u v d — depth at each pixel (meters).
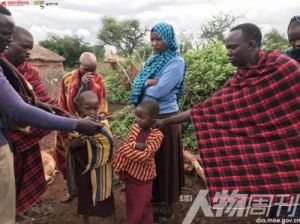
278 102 2.76
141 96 3.68
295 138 2.74
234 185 2.91
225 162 2.94
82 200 3.41
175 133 3.65
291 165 2.76
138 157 3.25
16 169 3.35
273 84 2.76
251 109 2.84
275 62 2.77
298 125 2.73
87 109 3.25
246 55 2.84
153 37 3.58
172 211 3.83
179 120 3.22
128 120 6.23
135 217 3.39
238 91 2.91
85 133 2.62
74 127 2.54
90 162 3.29
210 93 6.13
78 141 3.28
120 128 6.05
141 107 3.30
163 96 3.54
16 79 2.79
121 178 3.44
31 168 3.47
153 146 3.30
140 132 3.37
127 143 3.34
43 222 3.79
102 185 3.35
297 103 2.71
